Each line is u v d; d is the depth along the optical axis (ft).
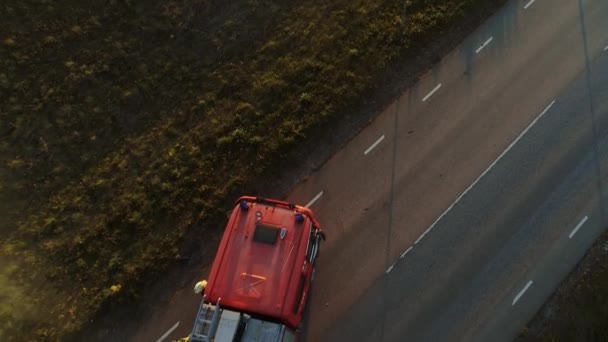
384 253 56.85
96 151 60.75
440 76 66.08
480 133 63.00
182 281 54.70
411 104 64.44
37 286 53.52
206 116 62.80
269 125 62.08
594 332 52.49
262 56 66.23
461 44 68.13
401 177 60.54
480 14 69.87
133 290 53.52
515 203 59.36
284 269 46.34
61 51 66.08
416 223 58.29
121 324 52.70
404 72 66.03
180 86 64.59
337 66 65.36
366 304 54.70
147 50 66.69
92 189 58.39
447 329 53.62
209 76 65.16
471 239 57.62
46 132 61.41
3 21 67.10
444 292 55.16
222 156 60.23
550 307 54.34
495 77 66.33
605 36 69.21
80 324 51.96
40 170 59.31
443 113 64.08
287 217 48.83
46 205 57.57
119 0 69.31
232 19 68.54
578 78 66.49
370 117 63.46
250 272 46.16
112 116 62.54
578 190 60.13
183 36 67.51
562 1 70.38
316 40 67.05
